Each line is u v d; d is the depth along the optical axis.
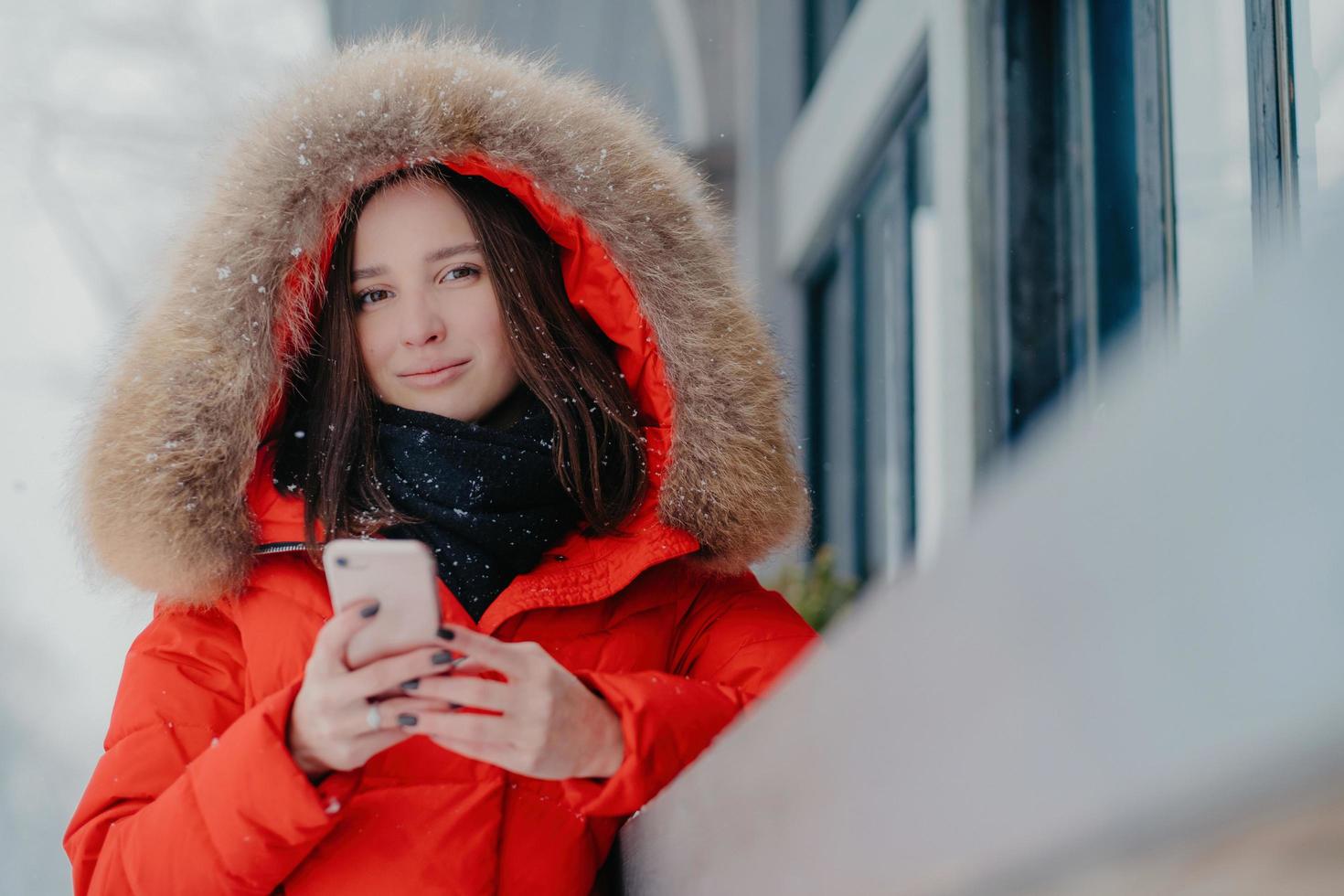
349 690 0.97
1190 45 2.06
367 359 1.35
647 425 1.45
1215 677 0.20
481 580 1.26
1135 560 0.22
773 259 5.82
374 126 1.34
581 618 1.29
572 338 1.40
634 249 1.39
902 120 4.48
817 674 0.41
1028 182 2.75
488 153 1.37
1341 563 0.19
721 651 1.36
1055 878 0.23
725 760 0.58
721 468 1.35
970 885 0.26
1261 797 0.19
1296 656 0.19
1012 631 0.25
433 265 1.36
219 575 1.25
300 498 1.30
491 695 0.99
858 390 5.19
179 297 1.32
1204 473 0.21
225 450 1.25
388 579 0.95
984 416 2.73
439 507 1.29
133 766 1.18
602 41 6.11
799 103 5.89
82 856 1.15
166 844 1.06
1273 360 0.20
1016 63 2.78
